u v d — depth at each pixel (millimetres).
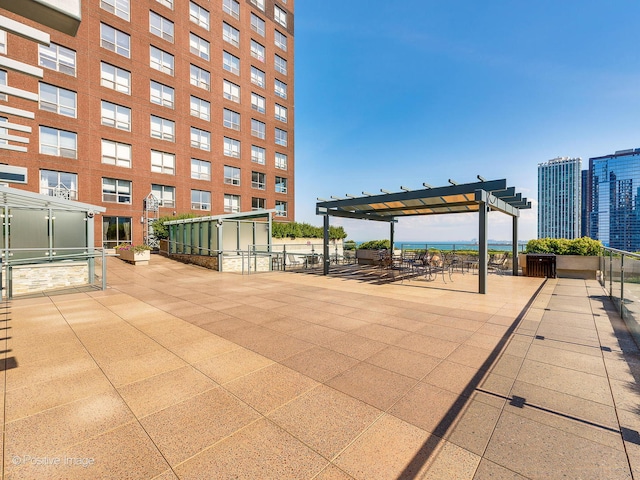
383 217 15375
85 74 19656
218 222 14133
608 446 2209
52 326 5281
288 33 34500
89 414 2629
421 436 2336
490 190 8391
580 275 11453
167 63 23969
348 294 8320
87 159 19672
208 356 3949
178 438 2309
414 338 4688
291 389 3084
